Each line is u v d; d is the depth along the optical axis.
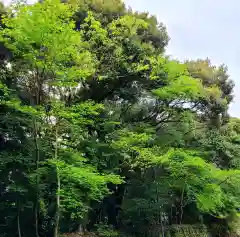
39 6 9.73
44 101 12.26
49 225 13.44
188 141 17.47
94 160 13.55
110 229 15.26
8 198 12.59
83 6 15.48
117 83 15.53
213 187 13.25
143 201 14.27
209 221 18.84
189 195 14.71
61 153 11.96
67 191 10.96
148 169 15.16
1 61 12.87
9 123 12.41
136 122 16.55
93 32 14.07
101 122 15.06
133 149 13.70
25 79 12.88
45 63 10.62
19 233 12.05
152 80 15.80
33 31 9.73
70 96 14.28
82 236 14.27
